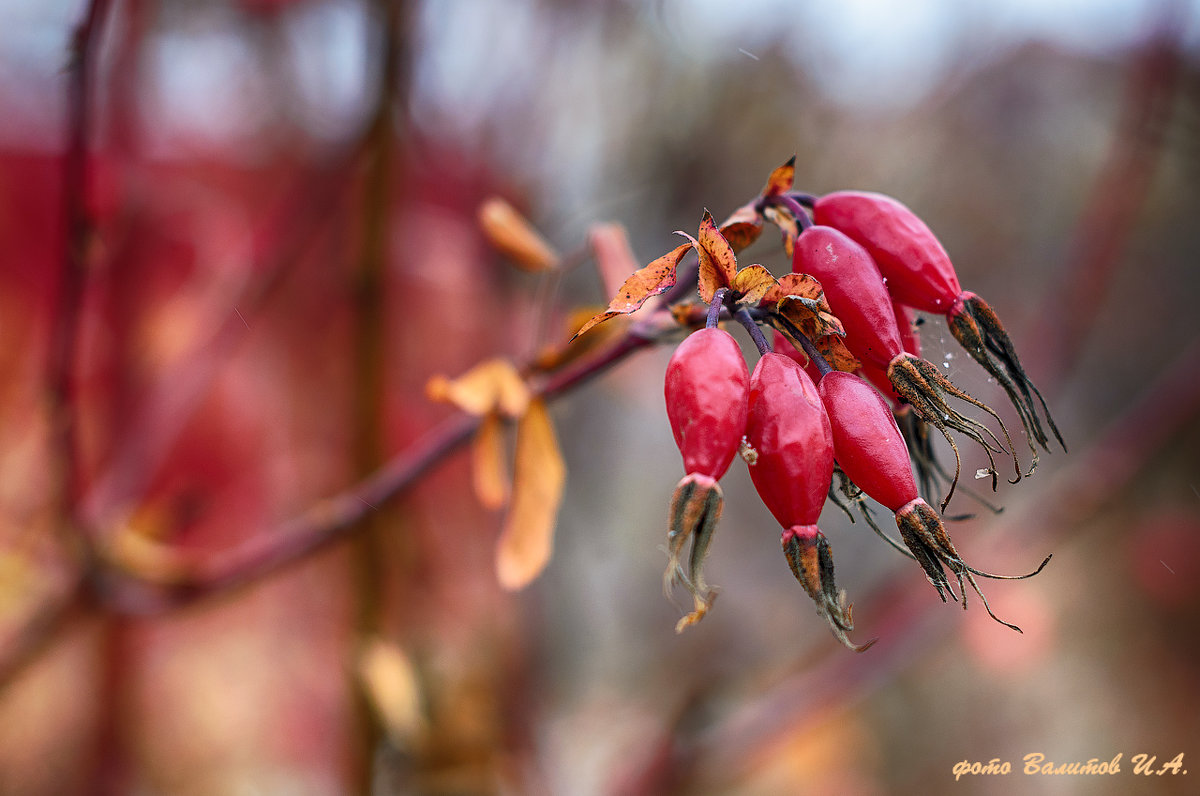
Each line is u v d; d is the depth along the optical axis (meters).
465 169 0.73
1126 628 1.22
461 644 0.70
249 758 0.71
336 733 0.70
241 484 0.68
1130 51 0.78
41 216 0.65
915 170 1.04
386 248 0.51
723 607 1.06
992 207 1.07
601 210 0.85
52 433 0.46
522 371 0.44
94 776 0.62
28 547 0.48
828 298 0.38
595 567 1.01
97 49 0.42
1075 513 0.84
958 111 1.03
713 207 0.90
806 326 0.38
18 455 0.56
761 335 0.37
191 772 0.69
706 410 0.36
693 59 0.86
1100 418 1.24
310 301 0.66
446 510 0.77
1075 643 1.19
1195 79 0.73
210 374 0.55
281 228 0.59
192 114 0.64
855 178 0.99
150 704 0.69
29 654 0.47
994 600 0.88
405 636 0.59
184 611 0.47
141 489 0.52
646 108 0.85
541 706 0.76
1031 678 1.12
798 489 0.36
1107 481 0.83
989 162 1.05
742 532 1.16
